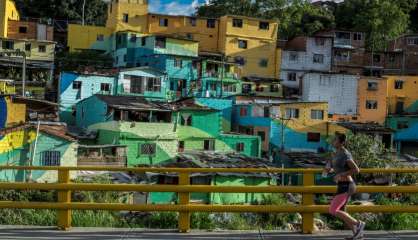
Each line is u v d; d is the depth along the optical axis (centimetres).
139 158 3991
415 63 7344
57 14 8512
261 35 6912
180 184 867
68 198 875
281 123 5119
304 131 5194
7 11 6756
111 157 3688
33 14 8544
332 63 7000
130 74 5241
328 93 5978
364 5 8669
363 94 6044
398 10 8338
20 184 857
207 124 4584
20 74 6003
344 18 8819
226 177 3322
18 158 3173
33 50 6222
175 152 4144
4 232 862
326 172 822
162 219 1043
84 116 4447
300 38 7075
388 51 7381
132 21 6819
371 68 7175
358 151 4016
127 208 859
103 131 4116
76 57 6438
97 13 8800
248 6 8250
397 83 6412
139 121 4091
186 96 5597
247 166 3575
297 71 6862
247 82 6284
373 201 1869
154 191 859
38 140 3228
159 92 5412
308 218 873
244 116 5238
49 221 1007
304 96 5972
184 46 6350
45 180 3178
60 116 4828
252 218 1220
